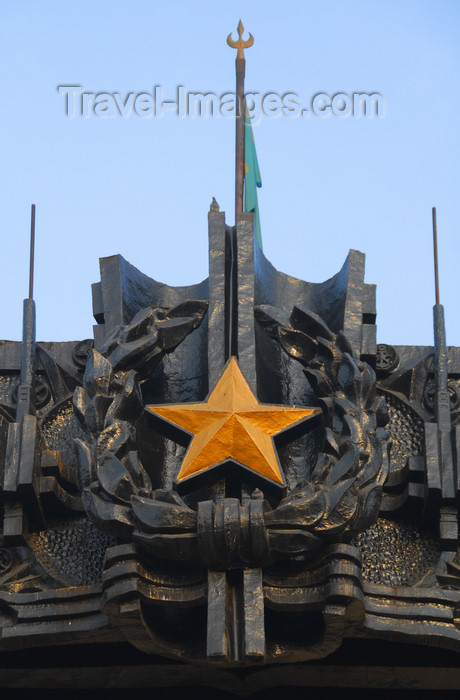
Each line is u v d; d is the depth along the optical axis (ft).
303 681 67.97
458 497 67.72
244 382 68.74
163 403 72.74
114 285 75.46
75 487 70.54
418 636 63.82
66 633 64.64
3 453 72.38
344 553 62.13
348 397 68.03
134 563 61.98
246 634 60.80
